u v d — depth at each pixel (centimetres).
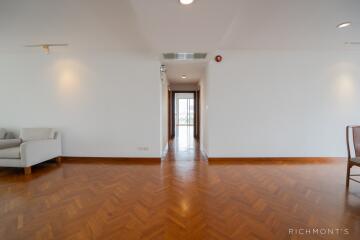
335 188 282
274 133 430
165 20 233
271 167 386
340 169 372
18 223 197
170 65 471
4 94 443
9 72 439
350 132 429
